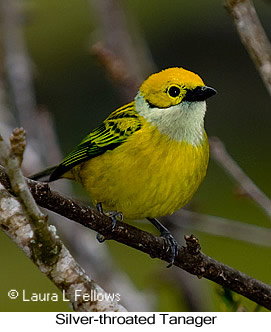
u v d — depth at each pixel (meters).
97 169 9.76
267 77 7.70
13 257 16.11
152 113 9.70
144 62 13.34
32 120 12.12
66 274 6.81
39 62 18.05
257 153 18.62
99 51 11.89
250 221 17.52
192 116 9.59
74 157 10.16
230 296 8.09
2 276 15.31
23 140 6.05
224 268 8.25
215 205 17.88
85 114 18.67
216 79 18.69
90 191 10.06
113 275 11.21
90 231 11.61
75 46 18.09
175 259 8.53
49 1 17.55
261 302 8.32
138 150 9.41
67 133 18.53
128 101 11.95
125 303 10.81
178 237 12.22
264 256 16.08
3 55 12.45
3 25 12.56
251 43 7.78
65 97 18.47
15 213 6.82
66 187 11.99
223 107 18.84
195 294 11.37
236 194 10.23
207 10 17.92
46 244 6.70
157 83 9.80
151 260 16.14
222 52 18.48
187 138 9.51
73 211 7.87
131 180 9.41
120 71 11.95
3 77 12.42
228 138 18.77
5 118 12.02
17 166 6.18
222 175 18.39
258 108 18.77
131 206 9.66
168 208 9.71
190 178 9.56
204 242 16.30
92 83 18.52
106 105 18.67
